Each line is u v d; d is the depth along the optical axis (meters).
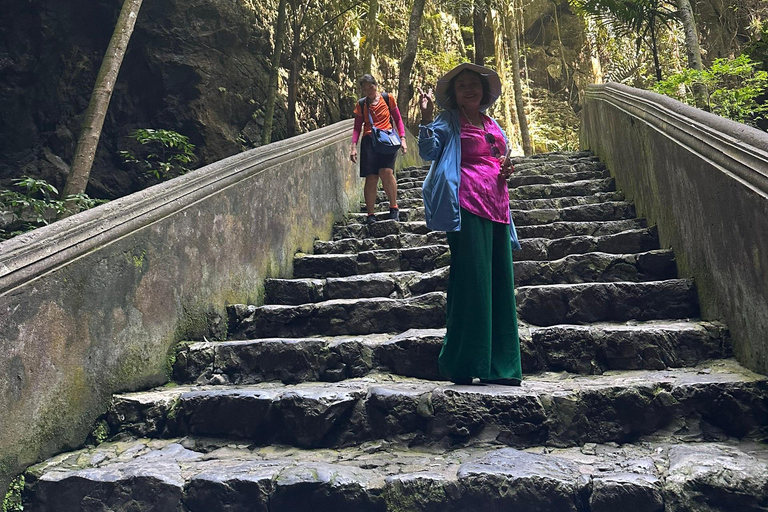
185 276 3.32
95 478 2.19
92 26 7.59
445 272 3.88
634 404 2.35
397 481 2.02
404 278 3.92
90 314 2.66
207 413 2.64
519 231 4.69
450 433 2.41
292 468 2.18
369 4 10.74
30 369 2.34
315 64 10.23
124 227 2.89
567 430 2.35
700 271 3.20
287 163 4.67
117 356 2.80
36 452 2.34
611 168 6.08
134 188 7.65
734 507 1.82
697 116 3.35
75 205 4.30
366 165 5.55
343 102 10.97
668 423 2.33
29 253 2.39
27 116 7.16
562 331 2.92
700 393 2.31
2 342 2.24
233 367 3.14
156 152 7.75
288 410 2.52
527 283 3.84
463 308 2.67
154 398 2.73
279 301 4.07
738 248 2.63
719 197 2.85
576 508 1.90
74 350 2.56
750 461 1.96
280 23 8.11
